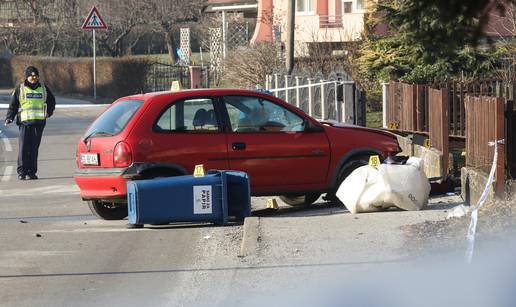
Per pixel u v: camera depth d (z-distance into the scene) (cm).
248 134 3959
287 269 2784
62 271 2920
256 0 15300
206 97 3947
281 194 4012
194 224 3803
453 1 2030
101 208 4000
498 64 7475
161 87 13525
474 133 3997
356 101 6531
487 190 3294
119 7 18450
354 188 3772
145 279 2772
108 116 4009
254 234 3316
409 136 5675
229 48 13812
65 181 5419
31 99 5544
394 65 8556
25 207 4412
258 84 10288
